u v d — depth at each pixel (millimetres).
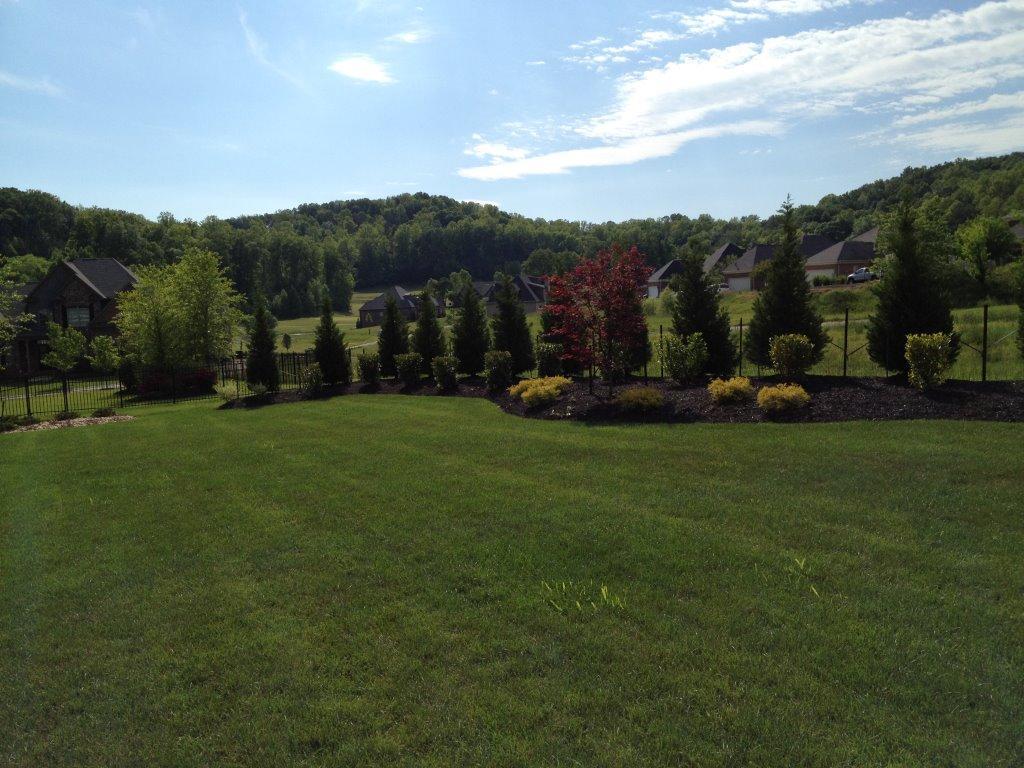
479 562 5840
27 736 3881
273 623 5016
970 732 3324
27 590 6004
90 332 43562
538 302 84312
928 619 4348
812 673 3891
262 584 5773
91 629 5168
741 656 4098
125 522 7922
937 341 10352
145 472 10656
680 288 15719
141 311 29797
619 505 7012
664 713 3635
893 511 6207
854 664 3916
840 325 24359
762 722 3486
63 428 17625
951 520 5887
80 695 4262
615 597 4953
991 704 3508
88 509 8633
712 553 5609
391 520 7152
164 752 3648
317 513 7656
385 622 4887
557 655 4285
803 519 6191
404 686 4066
